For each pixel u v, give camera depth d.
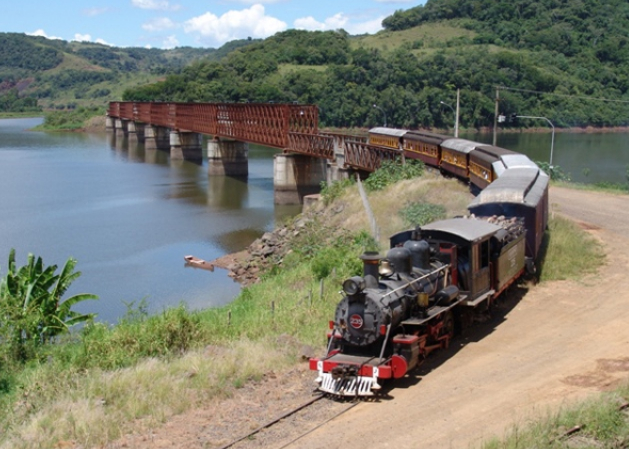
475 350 17.31
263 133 75.50
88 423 13.62
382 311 14.80
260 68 165.25
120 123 151.12
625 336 17.78
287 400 14.64
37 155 111.19
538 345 17.44
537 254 24.78
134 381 15.85
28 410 14.96
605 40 171.75
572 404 13.38
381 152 52.88
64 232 51.31
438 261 17.44
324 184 52.94
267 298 24.61
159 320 19.73
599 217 35.03
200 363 16.58
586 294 22.00
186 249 45.84
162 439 13.02
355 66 142.75
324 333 18.88
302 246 36.88
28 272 22.41
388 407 14.05
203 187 76.25
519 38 195.00
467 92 131.12
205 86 156.00
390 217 37.41
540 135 133.62
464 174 41.28
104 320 30.86
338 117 134.75
